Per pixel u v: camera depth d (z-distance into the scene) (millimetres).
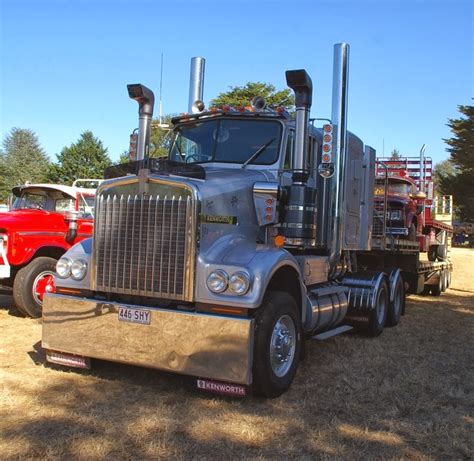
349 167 7578
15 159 70438
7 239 7758
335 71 6918
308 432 4039
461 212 49875
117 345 4738
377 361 6277
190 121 6543
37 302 7840
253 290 4371
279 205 5449
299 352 5082
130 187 4750
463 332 8398
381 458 3650
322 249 6785
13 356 5750
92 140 52531
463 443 3951
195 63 8227
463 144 48125
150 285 4625
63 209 9664
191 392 4805
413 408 4664
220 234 4797
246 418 4242
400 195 12781
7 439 3682
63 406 4340
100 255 4848
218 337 4375
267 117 6125
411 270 11438
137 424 4023
